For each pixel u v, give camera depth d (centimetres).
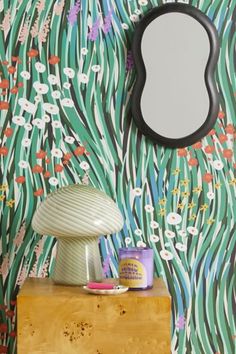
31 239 254
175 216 255
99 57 256
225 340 254
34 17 255
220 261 255
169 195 255
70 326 214
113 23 255
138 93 252
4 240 254
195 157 256
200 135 252
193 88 252
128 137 255
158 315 214
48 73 255
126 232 255
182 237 255
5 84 255
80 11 255
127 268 226
